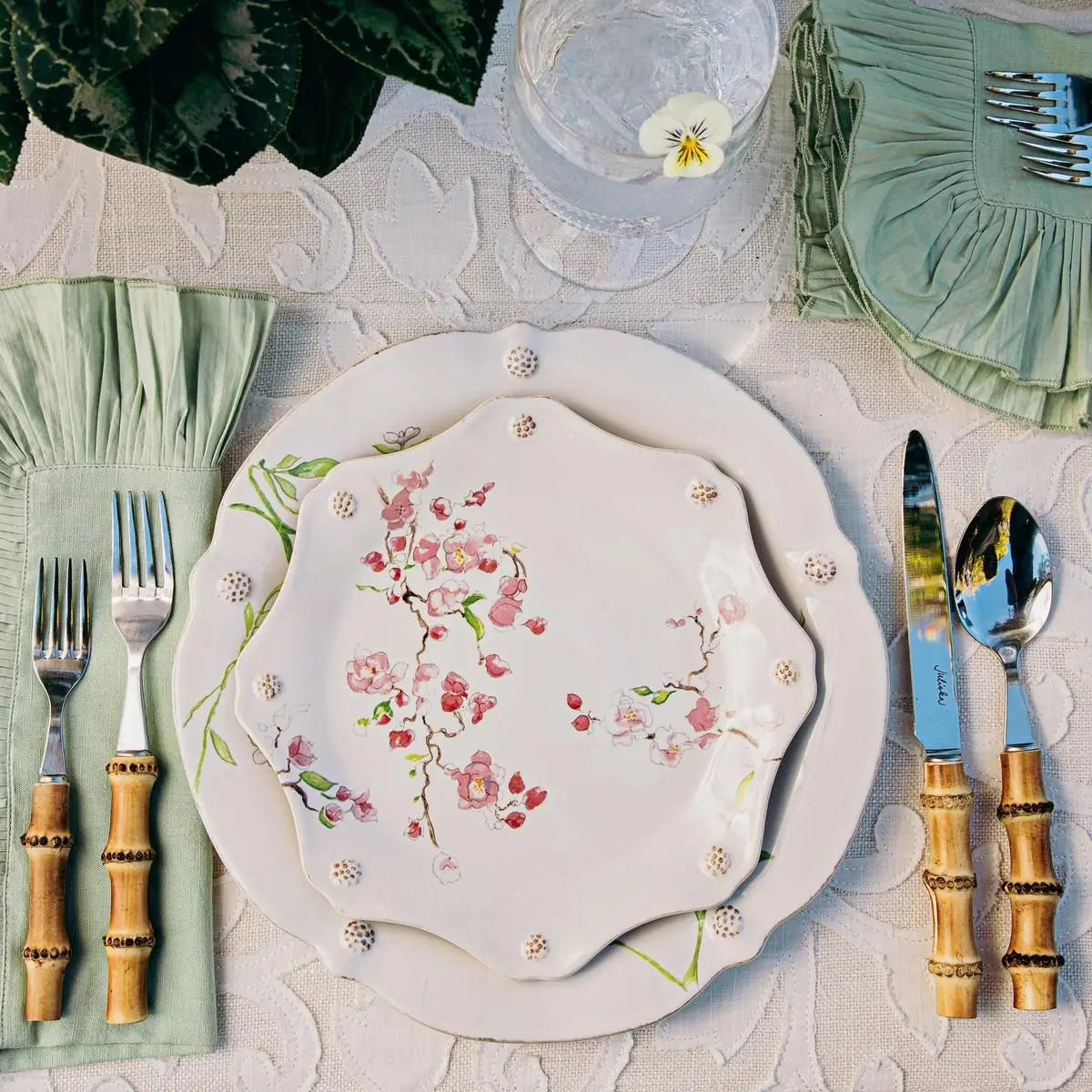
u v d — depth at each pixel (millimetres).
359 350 734
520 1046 692
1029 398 730
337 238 737
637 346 705
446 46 526
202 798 662
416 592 700
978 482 745
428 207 740
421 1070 688
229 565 681
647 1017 659
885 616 730
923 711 706
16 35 497
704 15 686
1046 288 717
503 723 696
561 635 704
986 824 719
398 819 679
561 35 674
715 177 634
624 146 663
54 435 701
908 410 746
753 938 667
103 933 680
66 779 684
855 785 678
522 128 666
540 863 680
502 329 710
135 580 695
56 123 525
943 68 718
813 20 728
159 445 703
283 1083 686
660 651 702
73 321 690
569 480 707
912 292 708
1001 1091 700
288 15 522
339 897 656
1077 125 717
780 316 745
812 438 742
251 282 732
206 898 682
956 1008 676
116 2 472
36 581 696
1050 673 731
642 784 691
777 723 675
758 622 686
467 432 689
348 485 683
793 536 699
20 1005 666
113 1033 671
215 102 537
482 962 657
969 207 714
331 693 684
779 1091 696
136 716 681
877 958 703
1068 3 766
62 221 729
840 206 697
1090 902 714
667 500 700
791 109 752
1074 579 739
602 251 743
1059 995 706
